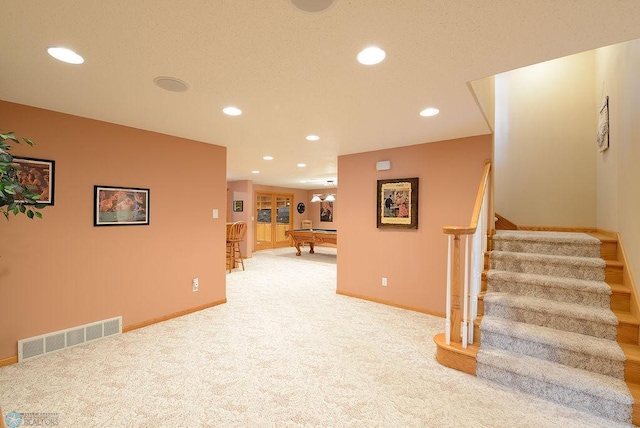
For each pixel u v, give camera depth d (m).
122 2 1.23
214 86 2.07
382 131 3.20
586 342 2.07
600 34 1.46
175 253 3.45
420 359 2.50
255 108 2.51
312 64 1.77
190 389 2.06
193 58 1.70
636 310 2.12
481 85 2.52
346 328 3.16
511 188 4.19
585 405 1.85
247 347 2.70
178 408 1.87
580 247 2.80
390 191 3.95
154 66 1.80
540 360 2.14
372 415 1.82
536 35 1.47
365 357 2.53
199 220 3.70
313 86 2.07
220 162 3.93
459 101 2.34
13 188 1.55
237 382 2.15
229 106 2.46
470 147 3.37
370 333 3.03
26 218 2.43
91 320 2.78
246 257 8.20
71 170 2.66
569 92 3.91
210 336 2.93
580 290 2.39
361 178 4.29
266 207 10.16
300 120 2.83
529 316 2.41
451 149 3.50
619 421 1.75
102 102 2.37
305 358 2.50
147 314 3.19
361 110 2.55
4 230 2.34
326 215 10.98
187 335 2.95
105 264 2.88
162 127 3.08
